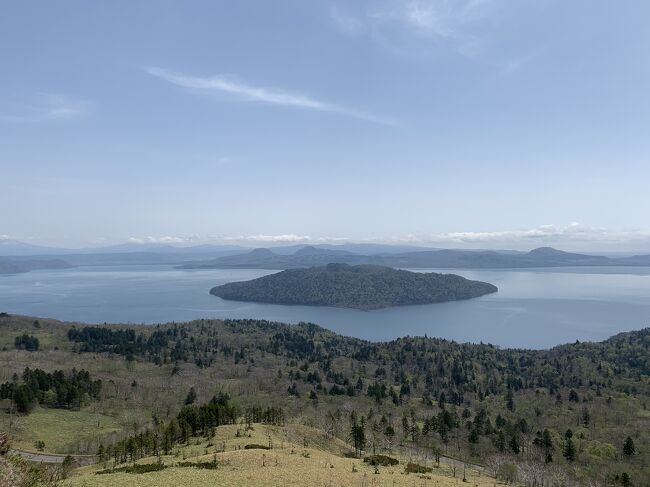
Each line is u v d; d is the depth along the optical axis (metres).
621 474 129.88
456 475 99.12
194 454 87.88
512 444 151.25
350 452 114.62
